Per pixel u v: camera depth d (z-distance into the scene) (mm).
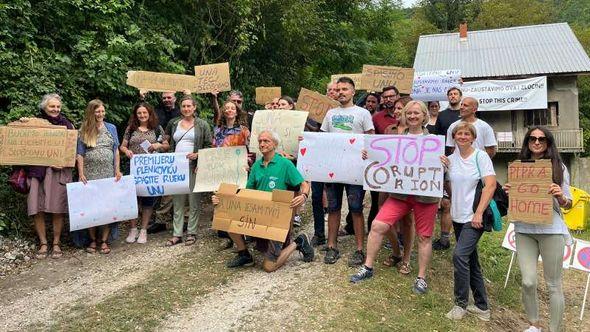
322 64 18344
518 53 20938
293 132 5758
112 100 7672
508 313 4906
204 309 4145
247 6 9969
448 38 23844
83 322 3891
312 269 5027
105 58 7059
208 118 9258
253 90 11992
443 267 5434
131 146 6066
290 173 5004
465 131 4191
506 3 35812
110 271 5043
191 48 10039
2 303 4266
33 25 6801
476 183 4191
